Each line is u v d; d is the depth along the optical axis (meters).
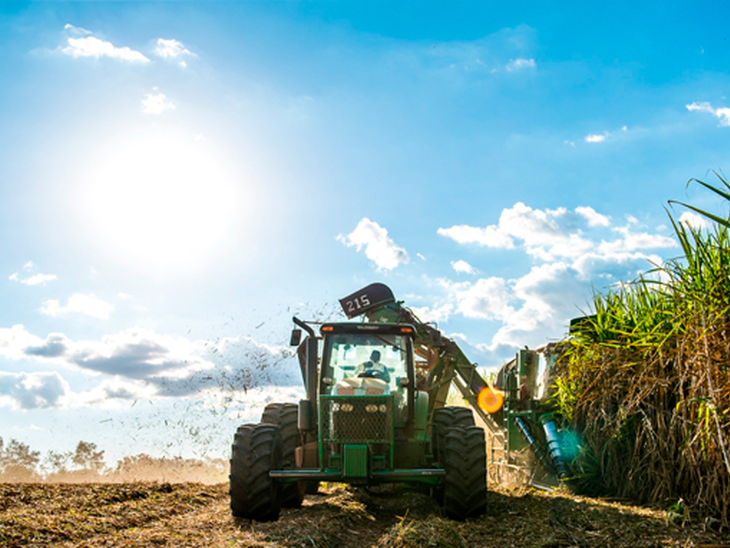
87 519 6.32
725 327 5.84
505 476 9.81
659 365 6.80
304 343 8.94
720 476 5.77
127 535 5.77
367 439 6.84
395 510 7.89
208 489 8.91
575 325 8.19
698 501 5.96
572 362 8.16
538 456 8.74
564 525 6.15
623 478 7.32
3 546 5.17
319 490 9.75
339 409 6.90
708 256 6.13
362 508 7.87
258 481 6.63
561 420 8.63
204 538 5.84
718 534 5.52
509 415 9.73
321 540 5.90
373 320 10.86
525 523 6.42
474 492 6.71
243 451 6.77
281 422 8.13
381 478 6.82
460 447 6.88
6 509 6.66
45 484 8.27
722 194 5.59
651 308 7.37
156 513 6.96
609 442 7.23
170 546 5.49
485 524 6.48
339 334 7.69
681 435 6.37
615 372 7.50
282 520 6.75
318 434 7.07
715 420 5.70
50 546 5.28
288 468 7.27
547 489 8.24
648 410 6.93
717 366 5.81
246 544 5.54
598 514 6.41
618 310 7.86
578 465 7.81
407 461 7.30
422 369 10.39
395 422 7.35
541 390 9.38
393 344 7.63
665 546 5.32
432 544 5.57
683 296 6.39
